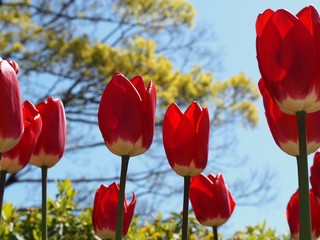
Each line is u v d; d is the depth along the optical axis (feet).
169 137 3.05
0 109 2.73
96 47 16.79
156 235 5.21
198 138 3.04
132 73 16.93
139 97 2.89
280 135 2.74
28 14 18.21
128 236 5.09
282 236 5.47
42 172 3.26
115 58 16.79
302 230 2.48
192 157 3.03
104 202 3.25
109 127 2.88
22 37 17.38
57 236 5.10
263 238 5.45
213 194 3.35
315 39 2.54
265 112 2.78
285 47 2.53
